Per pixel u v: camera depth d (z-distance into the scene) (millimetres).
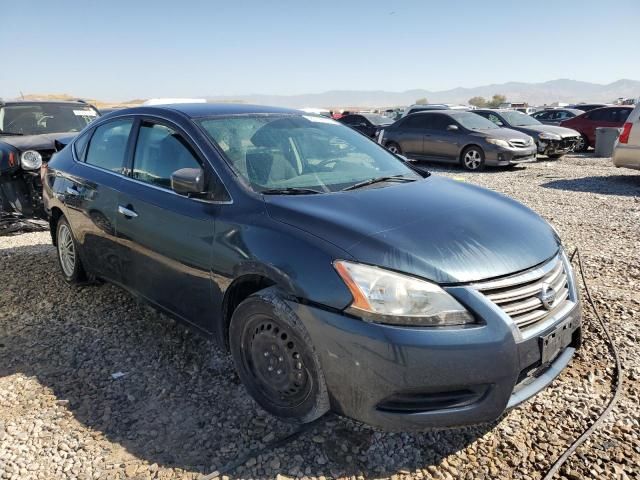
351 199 2984
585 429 2785
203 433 2807
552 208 8352
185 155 3424
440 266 2438
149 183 3631
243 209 2945
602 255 5730
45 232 7184
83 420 2936
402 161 4109
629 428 2773
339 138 4023
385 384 2332
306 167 3500
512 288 2537
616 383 3191
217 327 3104
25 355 3680
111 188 3889
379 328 2326
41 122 8289
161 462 2594
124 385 3275
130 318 4242
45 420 2939
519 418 2893
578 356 3506
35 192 6836
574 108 24250
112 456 2645
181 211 3232
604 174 12273
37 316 4320
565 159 16109
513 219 3021
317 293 2469
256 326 2809
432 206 2977
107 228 3912
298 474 2498
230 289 2934
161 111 3793
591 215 7797
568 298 2926
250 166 3236
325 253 2518
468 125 13984
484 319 2357
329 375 2469
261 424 2871
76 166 4496
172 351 3693
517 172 13062
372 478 2480
